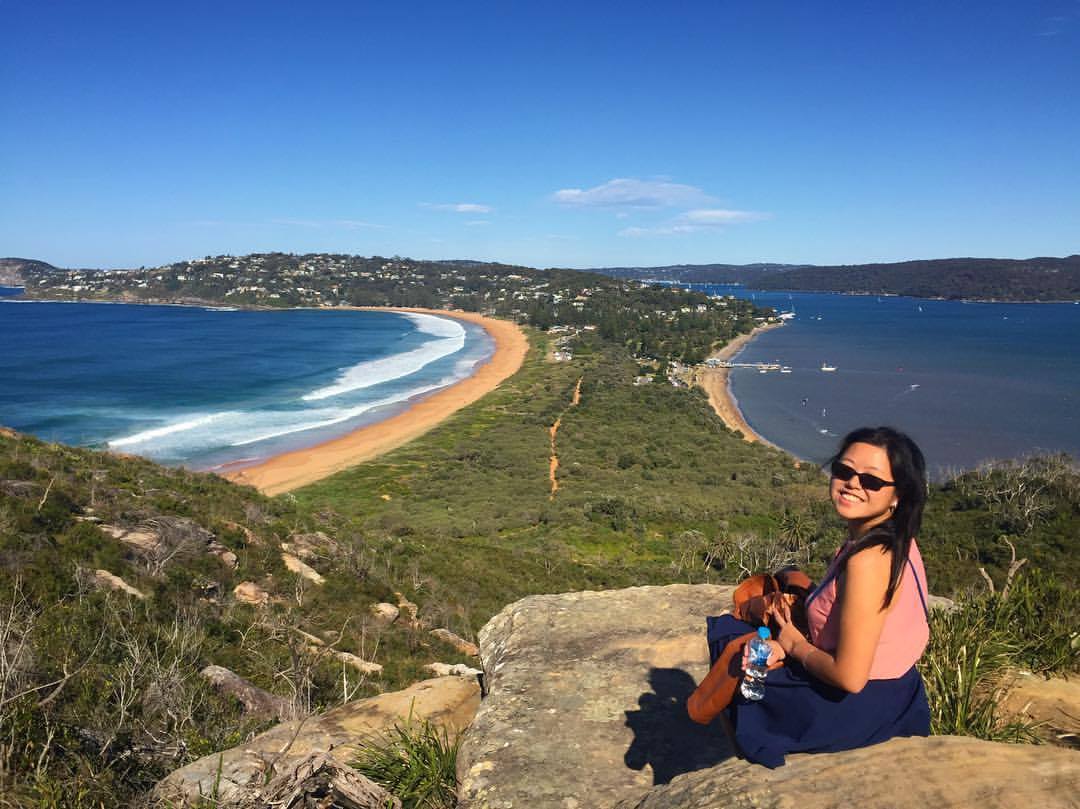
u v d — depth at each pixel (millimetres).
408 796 2971
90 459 26000
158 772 4215
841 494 1968
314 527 26391
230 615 14281
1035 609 4242
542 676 3479
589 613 4184
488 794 2623
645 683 3340
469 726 3197
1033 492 39406
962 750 1812
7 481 17891
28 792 3422
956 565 26422
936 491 43719
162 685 5504
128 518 18672
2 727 3846
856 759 1875
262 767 3006
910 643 1954
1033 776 1678
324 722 3807
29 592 12148
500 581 26672
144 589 14727
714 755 2732
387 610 19438
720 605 4223
